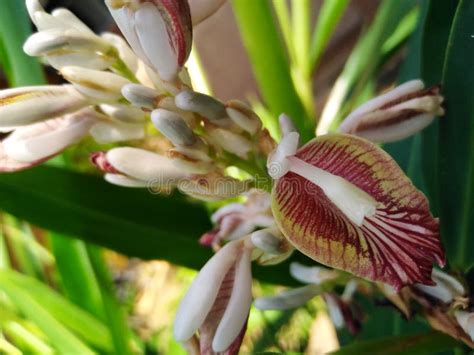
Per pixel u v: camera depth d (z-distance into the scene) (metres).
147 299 0.24
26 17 0.11
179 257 0.11
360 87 0.16
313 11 0.25
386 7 0.16
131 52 0.09
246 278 0.08
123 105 0.09
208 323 0.08
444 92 0.10
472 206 0.11
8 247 0.20
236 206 0.10
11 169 0.09
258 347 0.19
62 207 0.11
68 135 0.09
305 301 0.10
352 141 0.07
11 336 0.15
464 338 0.09
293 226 0.07
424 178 0.12
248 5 0.11
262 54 0.12
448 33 0.11
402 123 0.09
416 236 0.07
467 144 0.11
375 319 0.13
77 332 0.14
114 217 0.11
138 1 0.08
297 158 0.07
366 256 0.07
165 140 0.10
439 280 0.09
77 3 0.23
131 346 0.14
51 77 0.19
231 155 0.08
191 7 0.09
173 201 0.11
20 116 0.09
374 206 0.07
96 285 0.14
